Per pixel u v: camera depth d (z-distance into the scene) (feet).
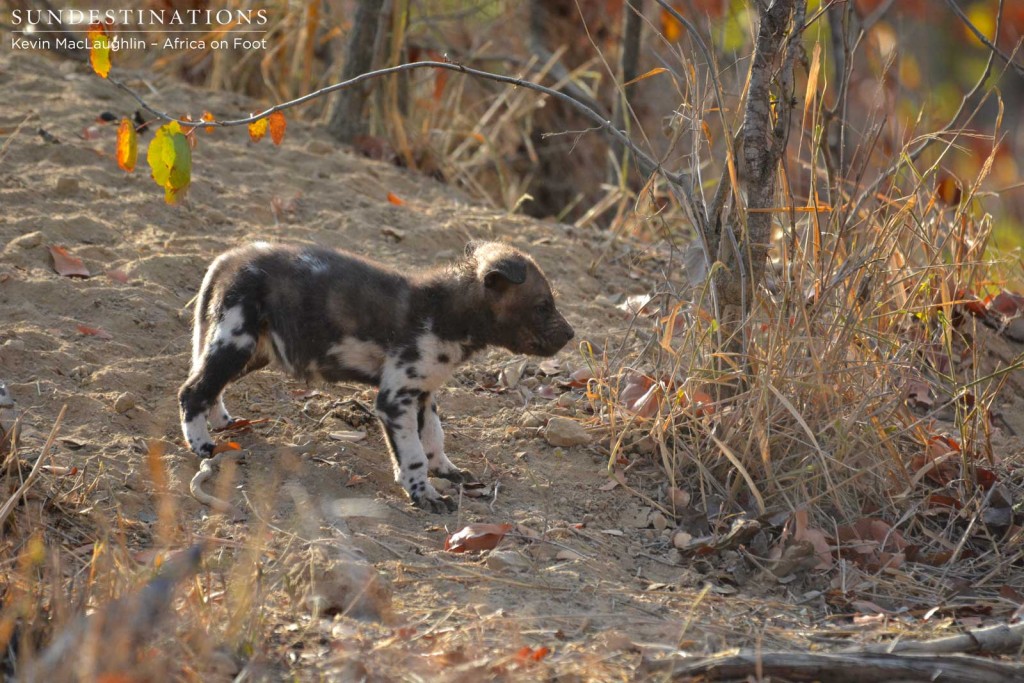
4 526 22.40
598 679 19.25
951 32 67.72
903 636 22.00
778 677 19.38
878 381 28.25
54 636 18.17
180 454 26.94
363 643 19.90
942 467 28.84
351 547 23.21
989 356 34.40
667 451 27.66
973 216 33.88
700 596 22.07
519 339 27.96
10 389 27.81
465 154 56.90
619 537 25.72
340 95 48.78
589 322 36.27
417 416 27.43
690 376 27.58
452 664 19.34
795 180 38.32
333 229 39.52
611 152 50.70
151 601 18.30
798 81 39.40
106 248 34.91
